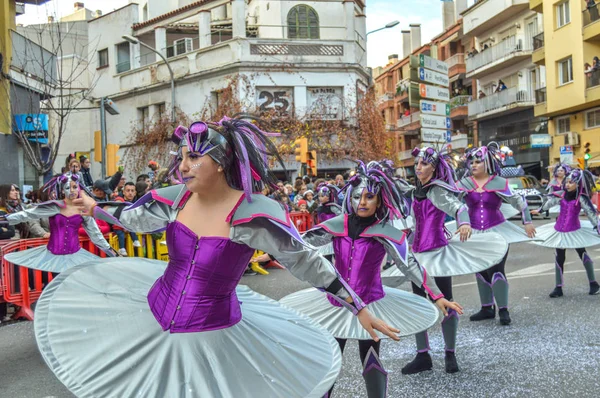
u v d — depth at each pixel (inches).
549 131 1256.8
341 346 162.6
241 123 116.5
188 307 107.7
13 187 356.5
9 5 774.5
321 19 1216.8
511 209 331.3
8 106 700.0
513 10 1349.7
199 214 112.7
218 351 105.3
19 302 311.9
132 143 1230.3
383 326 116.5
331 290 118.6
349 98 1101.1
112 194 337.1
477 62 1517.0
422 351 211.8
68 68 1291.8
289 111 1072.8
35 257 280.7
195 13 1185.4
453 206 225.6
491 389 190.9
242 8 1095.6
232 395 98.6
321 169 1072.2
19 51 759.7
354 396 185.9
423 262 224.7
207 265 108.4
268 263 494.6
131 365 101.0
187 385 98.1
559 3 1165.7
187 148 109.3
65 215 285.4
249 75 1068.5
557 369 208.5
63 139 1339.8
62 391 200.1
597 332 255.0
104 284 122.5
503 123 1461.6
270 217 109.0
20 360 238.5
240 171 112.6
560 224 348.2
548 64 1201.4
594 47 1098.1
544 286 370.9
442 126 786.2
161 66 1197.1
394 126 2130.9
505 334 256.8
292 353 113.0
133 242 368.5
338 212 381.1
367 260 161.6
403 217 168.9
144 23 1261.1
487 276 283.7
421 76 743.7
